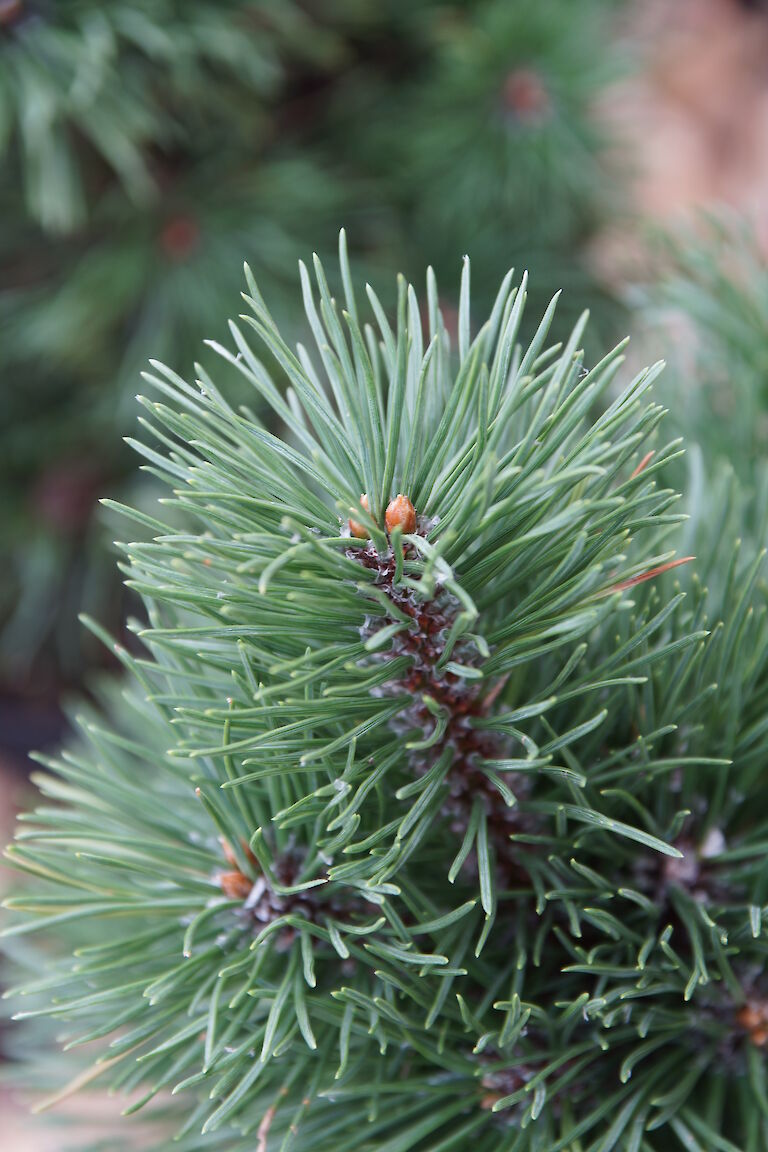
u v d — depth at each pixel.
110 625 0.95
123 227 0.80
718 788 0.46
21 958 0.52
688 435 0.55
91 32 0.65
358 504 0.41
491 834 0.46
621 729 0.46
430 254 0.86
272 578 0.42
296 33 0.78
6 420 0.91
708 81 1.33
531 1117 0.43
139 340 0.79
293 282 0.80
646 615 0.45
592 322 0.85
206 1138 0.47
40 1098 0.54
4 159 0.77
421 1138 0.46
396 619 0.42
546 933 0.47
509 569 0.43
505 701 0.46
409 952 0.44
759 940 0.45
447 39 0.83
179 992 0.45
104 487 0.93
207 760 0.45
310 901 0.45
